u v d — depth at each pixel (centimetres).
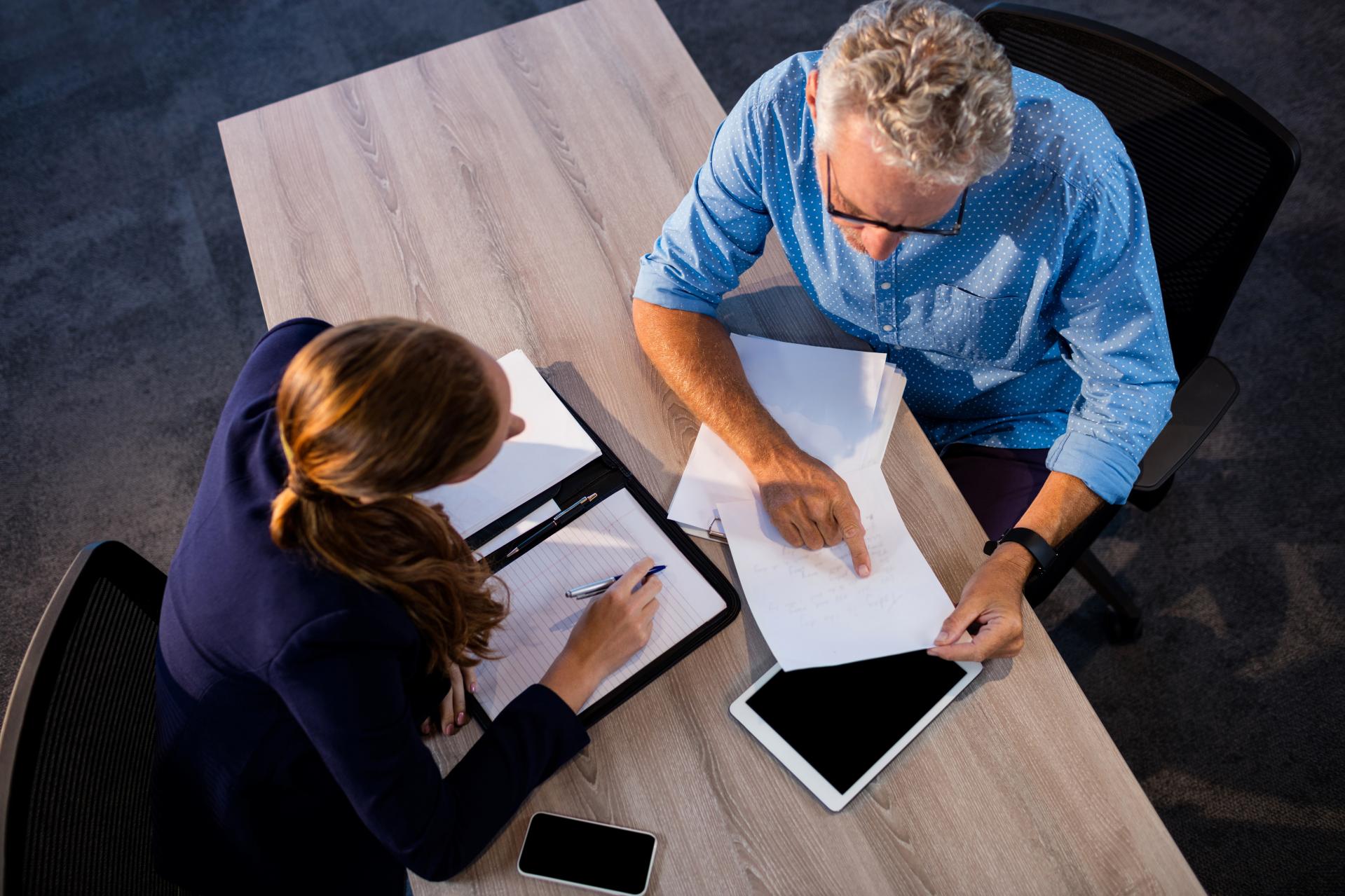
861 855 91
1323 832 163
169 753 91
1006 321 120
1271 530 191
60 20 306
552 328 128
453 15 294
